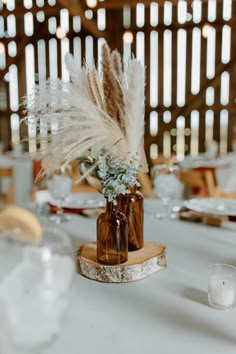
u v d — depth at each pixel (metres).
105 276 1.16
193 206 1.98
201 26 6.39
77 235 1.65
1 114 6.87
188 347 0.82
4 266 0.76
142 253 1.28
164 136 6.73
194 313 0.97
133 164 1.26
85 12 6.13
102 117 1.21
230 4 6.25
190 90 6.58
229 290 0.99
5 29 6.77
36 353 0.77
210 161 4.75
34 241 0.78
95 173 1.26
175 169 2.03
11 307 0.73
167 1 5.27
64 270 0.78
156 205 2.19
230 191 4.00
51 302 0.75
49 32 6.72
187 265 1.31
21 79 6.87
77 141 1.21
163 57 6.60
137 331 0.88
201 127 6.58
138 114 1.26
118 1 5.46
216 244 1.52
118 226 1.19
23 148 5.84
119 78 1.25
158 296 1.07
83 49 6.68
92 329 0.89
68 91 1.19
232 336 0.86
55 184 1.90
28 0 6.35
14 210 0.78
